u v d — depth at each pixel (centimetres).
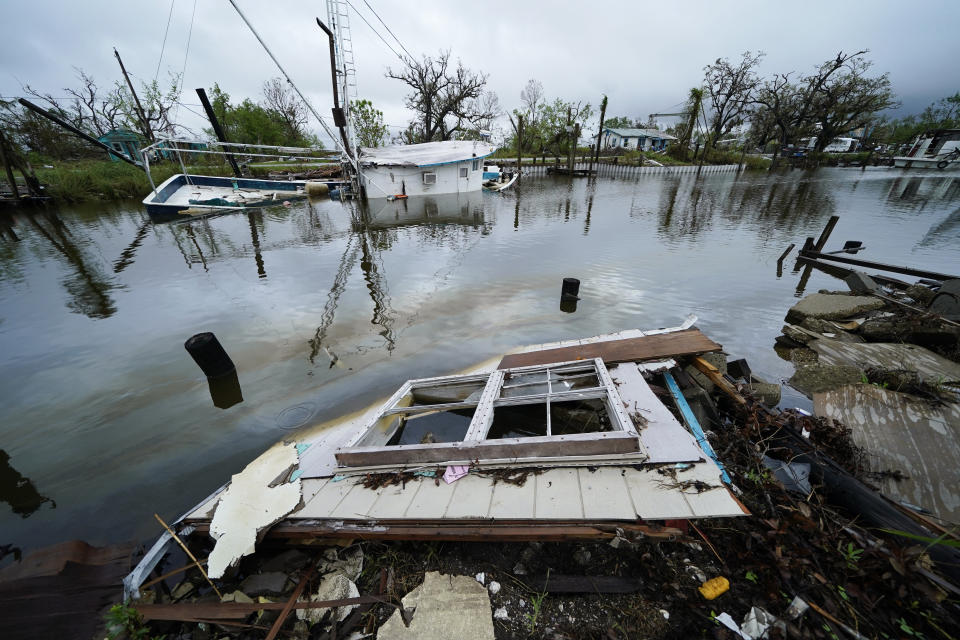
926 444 375
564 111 4975
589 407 441
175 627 254
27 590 269
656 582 254
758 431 380
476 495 292
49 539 357
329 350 688
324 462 362
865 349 593
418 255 1277
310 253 1326
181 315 849
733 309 810
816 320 699
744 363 526
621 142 5994
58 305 914
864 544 254
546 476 300
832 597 232
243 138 3947
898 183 3098
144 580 281
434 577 270
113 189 2489
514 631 235
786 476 341
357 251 1344
